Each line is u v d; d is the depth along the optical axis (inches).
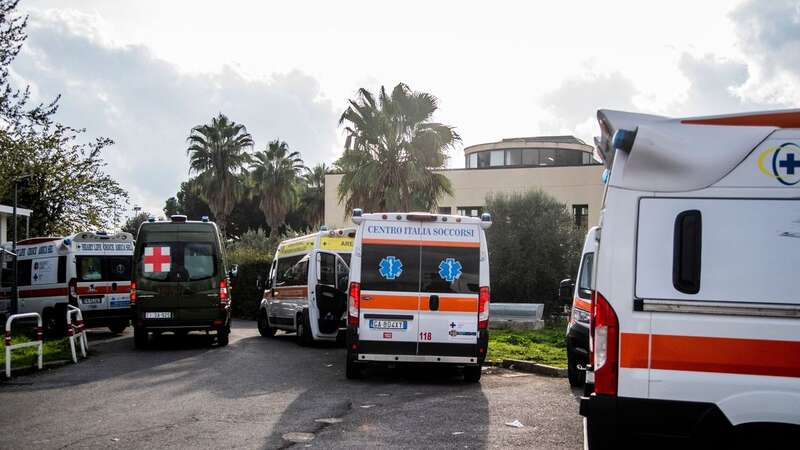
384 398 374.0
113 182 1396.4
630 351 195.6
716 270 194.1
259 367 507.8
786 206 193.9
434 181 1146.7
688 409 192.4
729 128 197.5
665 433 193.3
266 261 1241.4
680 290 194.5
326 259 655.8
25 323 819.4
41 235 1307.8
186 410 341.1
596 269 201.2
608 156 225.8
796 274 191.6
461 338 427.8
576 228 1037.2
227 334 671.1
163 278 637.9
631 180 199.8
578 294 420.8
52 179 1314.0
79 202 1364.4
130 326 976.3
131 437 284.2
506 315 842.2
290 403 358.6
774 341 190.4
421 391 399.9
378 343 424.5
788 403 188.9
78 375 473.1
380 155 1131.3
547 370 476.1
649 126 198.8
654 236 197.2
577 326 410.0
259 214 2758.4
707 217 195.6
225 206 2017.7
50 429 301.6
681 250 195.5
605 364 197.2
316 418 319.9
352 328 425.4
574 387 418.3
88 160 1365.7
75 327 582.2
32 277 813.2
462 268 433.4
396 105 1128.2
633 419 194.2
